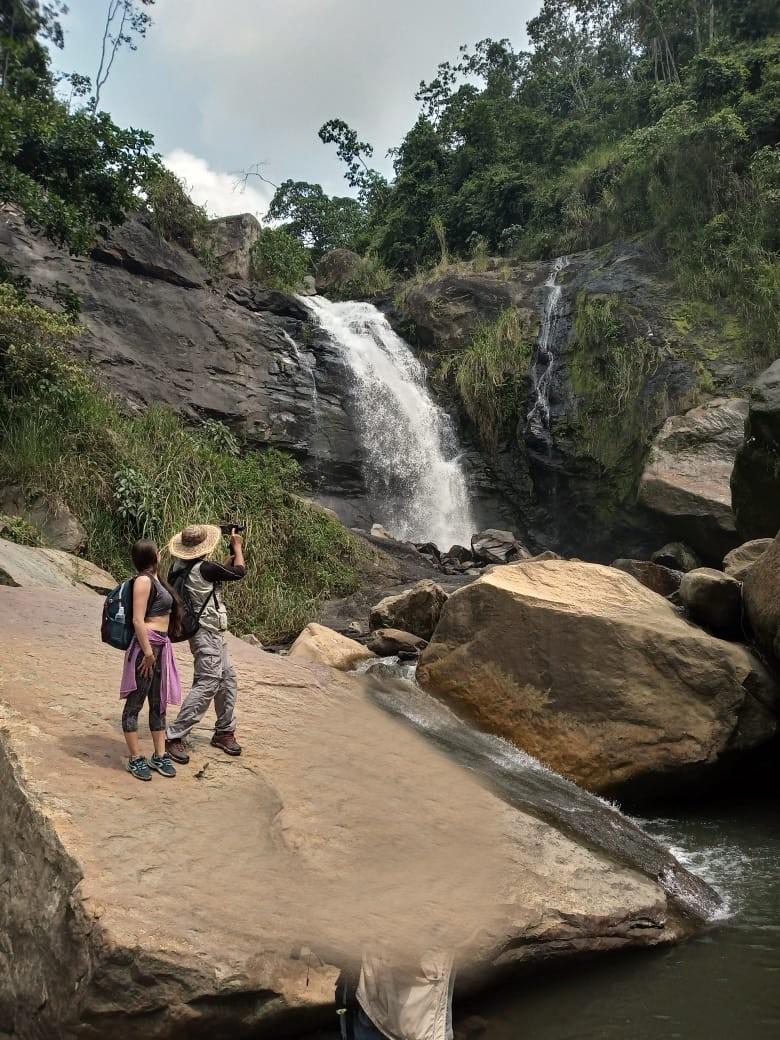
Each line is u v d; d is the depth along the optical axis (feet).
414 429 71.05
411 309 77.77
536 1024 13.02
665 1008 13.35
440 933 13.16
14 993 12.32
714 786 22.80
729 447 47.44
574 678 23.70
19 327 43.98
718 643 23.26
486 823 17.60
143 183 48.93
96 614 27.55
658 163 68.69
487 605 25.84
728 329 58.03
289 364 67.97
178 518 41.42
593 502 59.16
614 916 15.08
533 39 116.88
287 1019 12.19
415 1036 11.07
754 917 16.37
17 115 43.86
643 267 66.13
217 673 17.84
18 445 40.29
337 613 40.83
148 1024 11.38
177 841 14.19
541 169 90.68
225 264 74.90
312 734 20.61
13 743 16.24
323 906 13.41
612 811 20.93
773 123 66.59
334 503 65.46
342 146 127.13
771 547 24.25
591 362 61.57
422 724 23.76
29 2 50.06
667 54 93.45
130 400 56.90
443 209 93.91
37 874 13.25
